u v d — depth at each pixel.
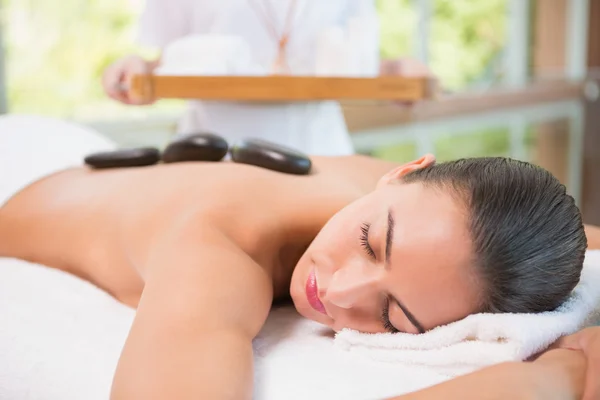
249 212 1.02
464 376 0.72
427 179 0.88
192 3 1.95
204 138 1.26
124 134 3.49
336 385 0.81
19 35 3.19
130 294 1.13
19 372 0.90
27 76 3.23
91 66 3.50
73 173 1.38
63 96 3.40
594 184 3.10
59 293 1.12
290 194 1.08
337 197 1.11
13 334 0.96
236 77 1.71
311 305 0.94
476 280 0.81
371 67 1.96
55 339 0.96
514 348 0.78
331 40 1.89
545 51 6.69
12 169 1.41
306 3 1.93
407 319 0.85
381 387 0.81
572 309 0.86
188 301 0.82
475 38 6.02
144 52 3.65
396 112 4.55
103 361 0.90
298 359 0.88
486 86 5.94
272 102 1.95
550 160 3.62
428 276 0.82
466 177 0.85
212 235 0.96
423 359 0.84
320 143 2.04
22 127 1.59
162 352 0.75
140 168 1.28
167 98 1.76
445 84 5.47
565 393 0.71
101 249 1.15
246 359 0.77
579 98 6.38
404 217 0.85
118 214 1.15
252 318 0.88
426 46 5.51
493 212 0.81
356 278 0.86
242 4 1.91
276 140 1.98
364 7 2.01
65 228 1.22
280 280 1.07
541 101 6.14
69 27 3.39
